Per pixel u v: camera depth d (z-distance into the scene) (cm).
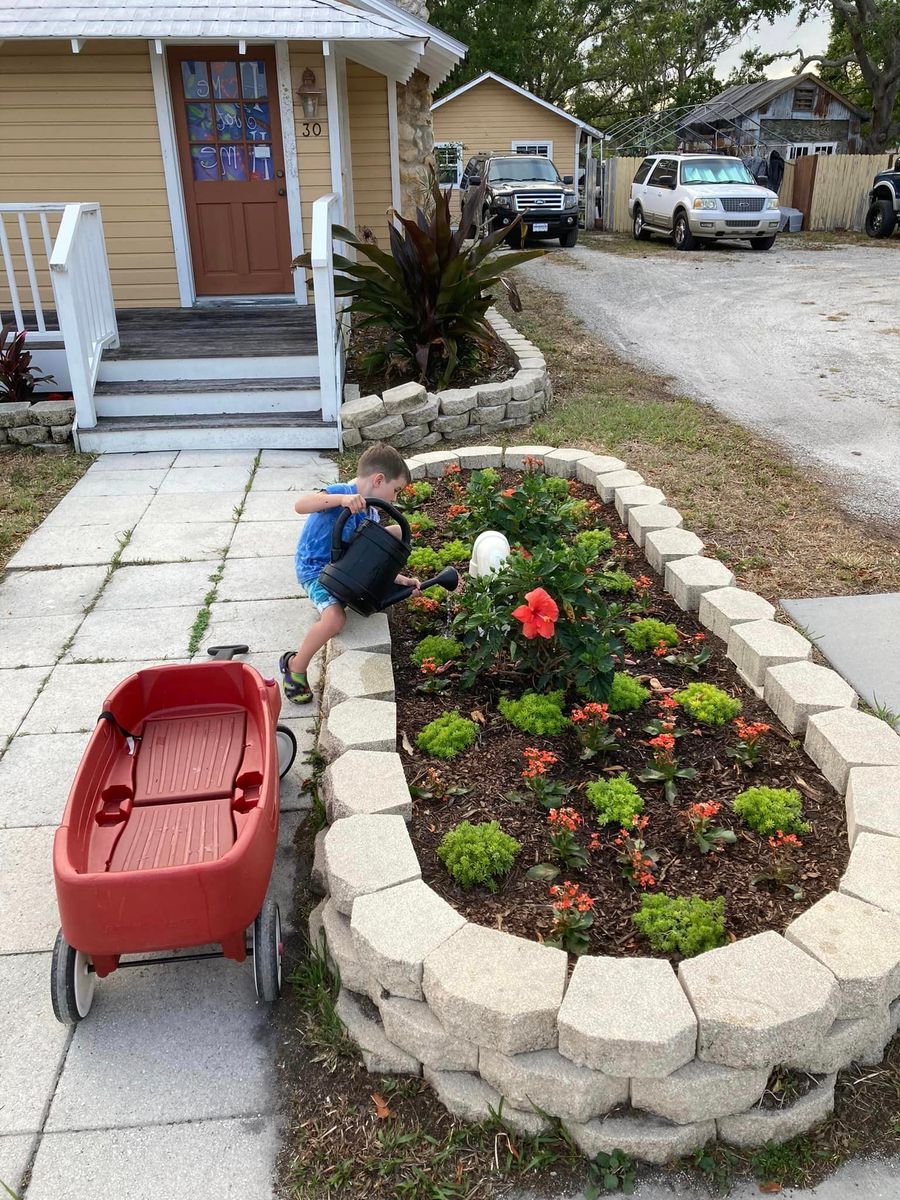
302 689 393
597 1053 211
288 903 296
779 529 550
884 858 259
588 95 4634
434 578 392
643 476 629
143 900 231
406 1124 229
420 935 239
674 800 306
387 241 1195
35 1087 240
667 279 1553
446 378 789
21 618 472
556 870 277
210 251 974
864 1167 217
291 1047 250
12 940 283
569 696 369
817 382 916
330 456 704
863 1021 227
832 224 2383
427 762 328
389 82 1116
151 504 616
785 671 352
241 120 933
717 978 222
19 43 877
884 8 3031
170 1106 235
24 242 750
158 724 322
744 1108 220
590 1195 212
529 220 1973
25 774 355
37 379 761
